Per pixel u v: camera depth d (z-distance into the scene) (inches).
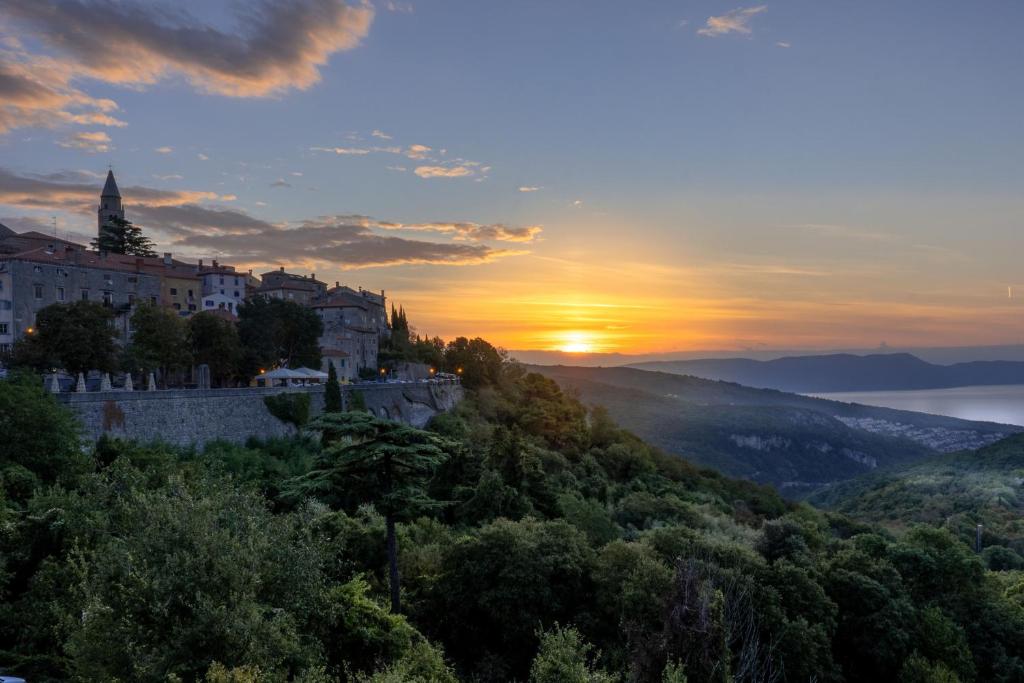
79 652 727.7
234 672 644.7
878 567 1907.0
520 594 1389.0
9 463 1396.4
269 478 2043.6
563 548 1549.0
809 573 1811.0
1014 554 3619.6
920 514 5260.8
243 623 729.0
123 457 1373.0
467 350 4990.2
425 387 3686.0
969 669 1692.9
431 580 1488.7
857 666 1706.4
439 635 1412.4
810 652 1421.0
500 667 1316.4
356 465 1310.3
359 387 3078.2
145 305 2810.0
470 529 1935.3
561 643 959.0
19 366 2203.5
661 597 1336.1
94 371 2500.0
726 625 1085.1
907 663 1614.2
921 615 1824.6
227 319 3565.5
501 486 2070.6
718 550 1700.3
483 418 3969.0
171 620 733.3
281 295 5231.3
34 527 1108.5
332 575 1247.5
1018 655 1852.9
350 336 4640.8
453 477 2304.4
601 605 1445.6
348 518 1654.8
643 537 1891.0
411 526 1822.1
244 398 2407.7
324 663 914.1
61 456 1493.6
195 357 3041.3
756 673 1197.1
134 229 4785.9
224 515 912.3
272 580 900.0
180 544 786.2
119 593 754.2
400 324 6348.4
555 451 3671.3
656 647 975.0
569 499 2385.6
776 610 1461.6
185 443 2126.0
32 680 879.7
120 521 1111.6
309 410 2694.4
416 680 885.2
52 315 2327.8
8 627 970.1
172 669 689.0
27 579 1071.6
